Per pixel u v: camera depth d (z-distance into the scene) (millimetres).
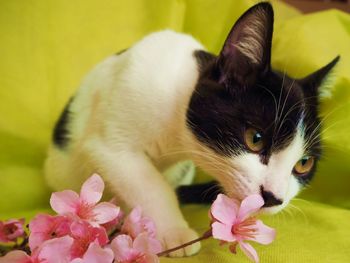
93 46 616
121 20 632
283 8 677
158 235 395
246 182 374
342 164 538
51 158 521
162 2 636
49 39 594
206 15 646
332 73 453
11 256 271
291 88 401
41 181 544
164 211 411
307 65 565
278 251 404
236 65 399
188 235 395
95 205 311
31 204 534
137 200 416
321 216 481
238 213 313
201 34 648
